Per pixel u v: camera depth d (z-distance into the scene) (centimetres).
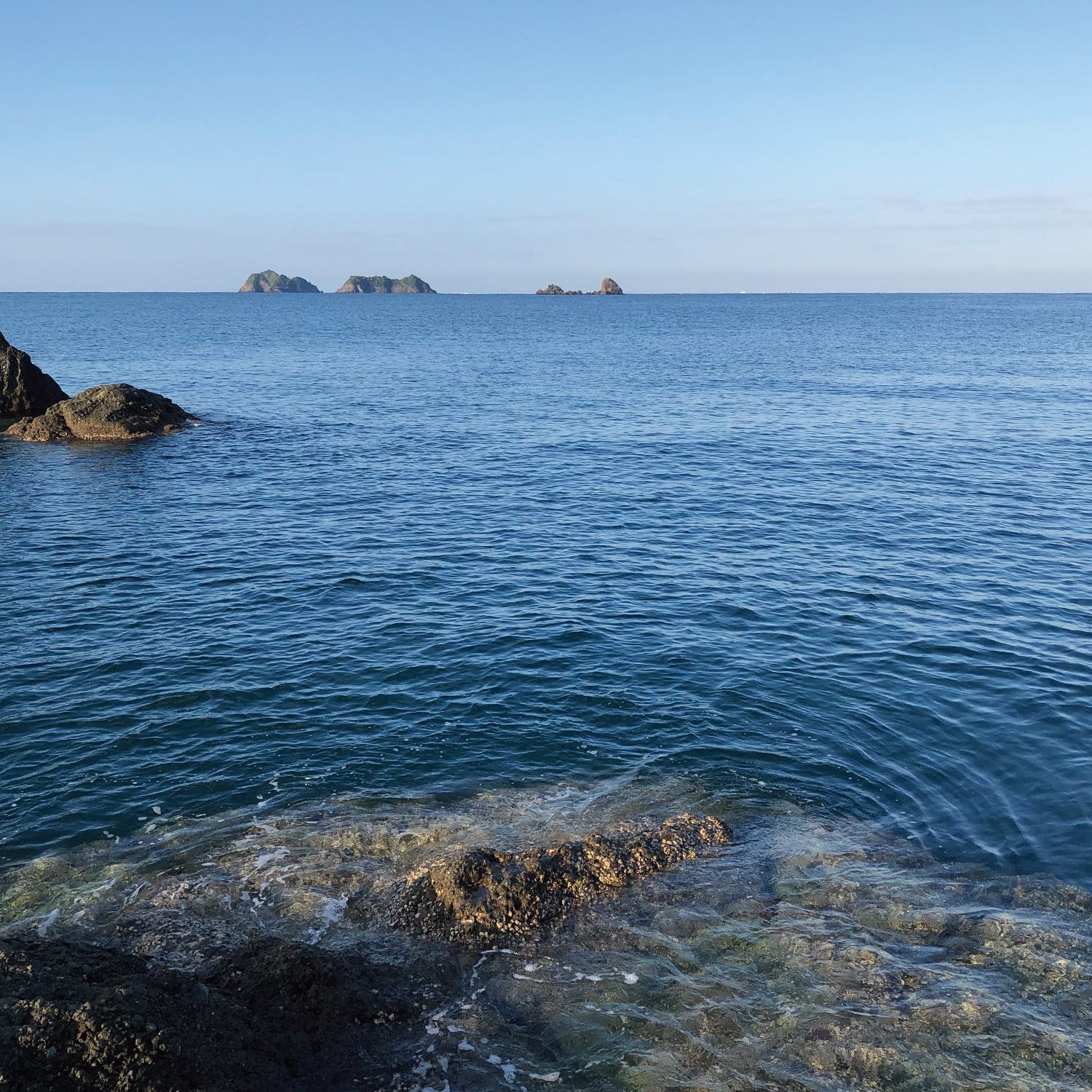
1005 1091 712
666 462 3456
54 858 1043
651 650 1661
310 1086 702
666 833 1062
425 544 2377
